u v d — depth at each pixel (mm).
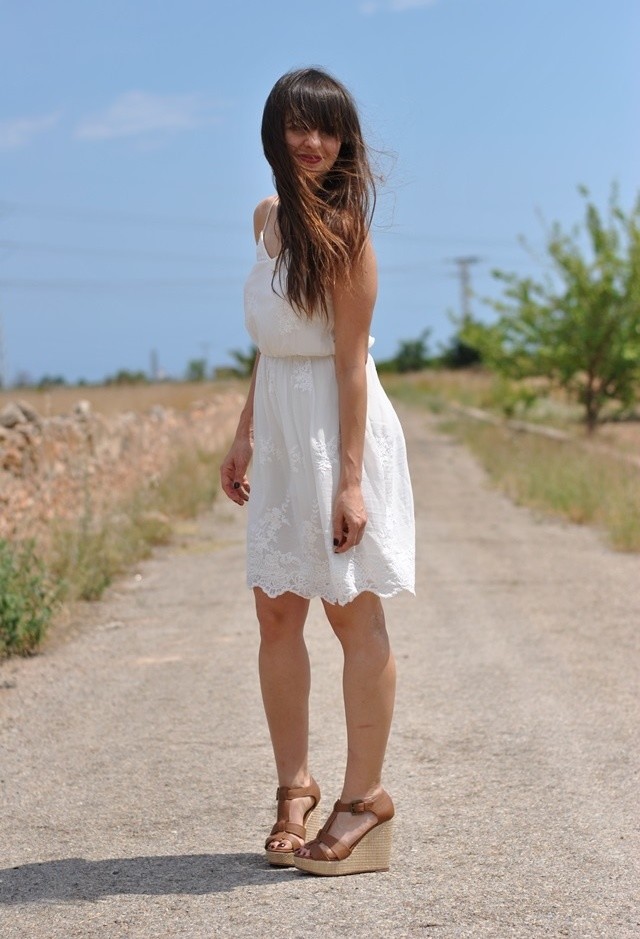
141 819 3852
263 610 3354
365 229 3154
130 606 7773
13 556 7043
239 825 3766
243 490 3574
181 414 23391
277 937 2842
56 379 57688
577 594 7973
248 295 3291
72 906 3100
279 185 3146
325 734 4809
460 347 71875
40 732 4945
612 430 25141
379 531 3197
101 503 10773
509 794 4043
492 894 3127
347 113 3188
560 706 5191
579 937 2844
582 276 22859
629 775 4230
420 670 5902
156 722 5055
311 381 3197
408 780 4219
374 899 3090
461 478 17062
